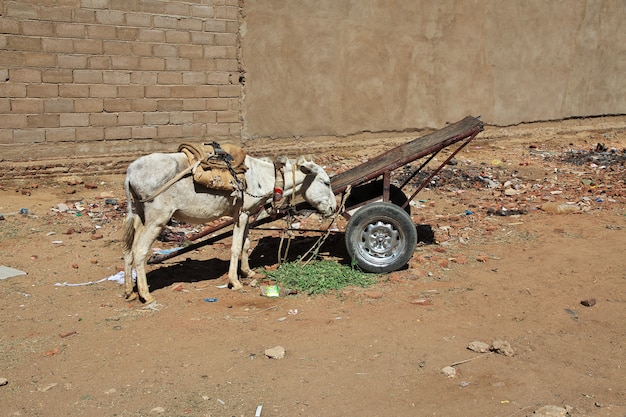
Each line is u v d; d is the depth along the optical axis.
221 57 14.50
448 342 6.16
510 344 6.14
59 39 12.58
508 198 12.49
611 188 13.11
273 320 6.72
